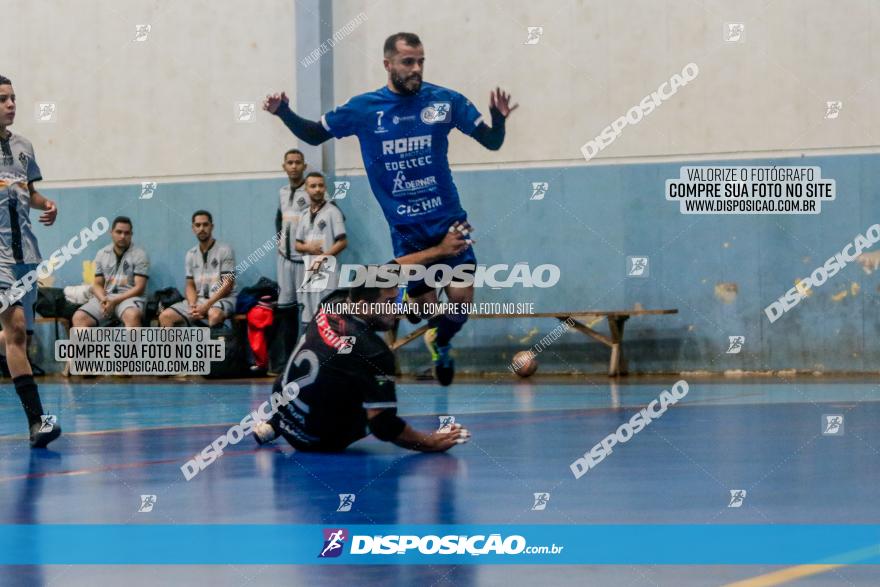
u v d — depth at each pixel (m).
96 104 10.33
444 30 9.42
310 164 9.72
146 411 6.14
